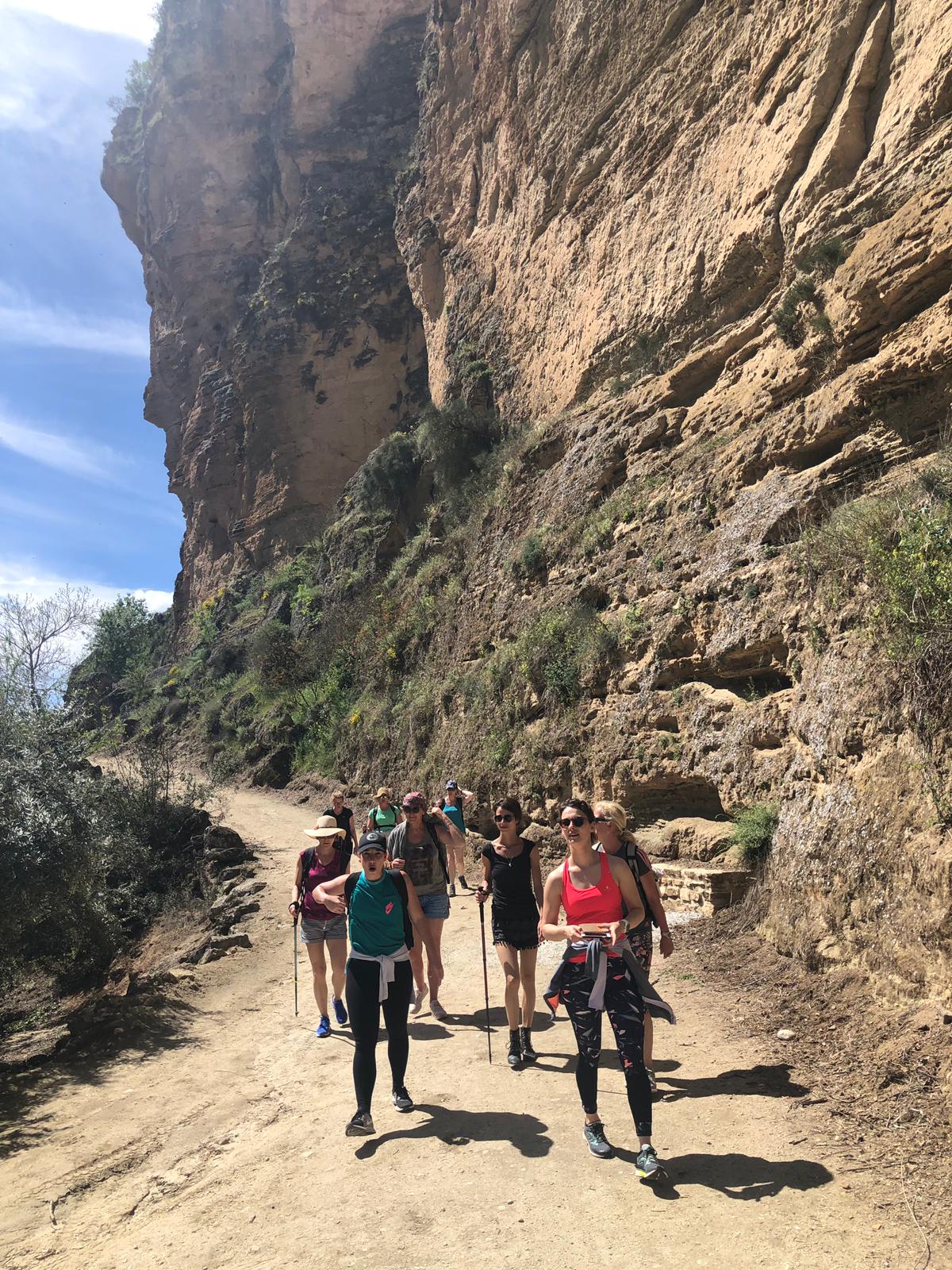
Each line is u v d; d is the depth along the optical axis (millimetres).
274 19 57188
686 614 11430
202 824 20672
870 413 9453
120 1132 5875
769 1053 5188
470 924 10758
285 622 39531
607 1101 4828
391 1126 4852
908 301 9195
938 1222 3240
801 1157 3885
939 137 10398
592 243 20328
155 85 61938
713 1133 4234
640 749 11656
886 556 6480
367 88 52062
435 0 33188
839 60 12688
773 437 11016
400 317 47500
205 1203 4457
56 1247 4371
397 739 22234
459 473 25750
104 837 15258
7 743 13258
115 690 52719
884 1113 4129
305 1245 3721
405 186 37750
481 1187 3980
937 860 4949
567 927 4289
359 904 5070
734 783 9484
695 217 16188
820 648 7945
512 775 15188
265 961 10430
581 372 19688
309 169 52344
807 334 11211
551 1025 6539
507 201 25922
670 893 9227
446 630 21891
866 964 5621
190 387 57719
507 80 25625
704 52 16766
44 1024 12328
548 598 16500
